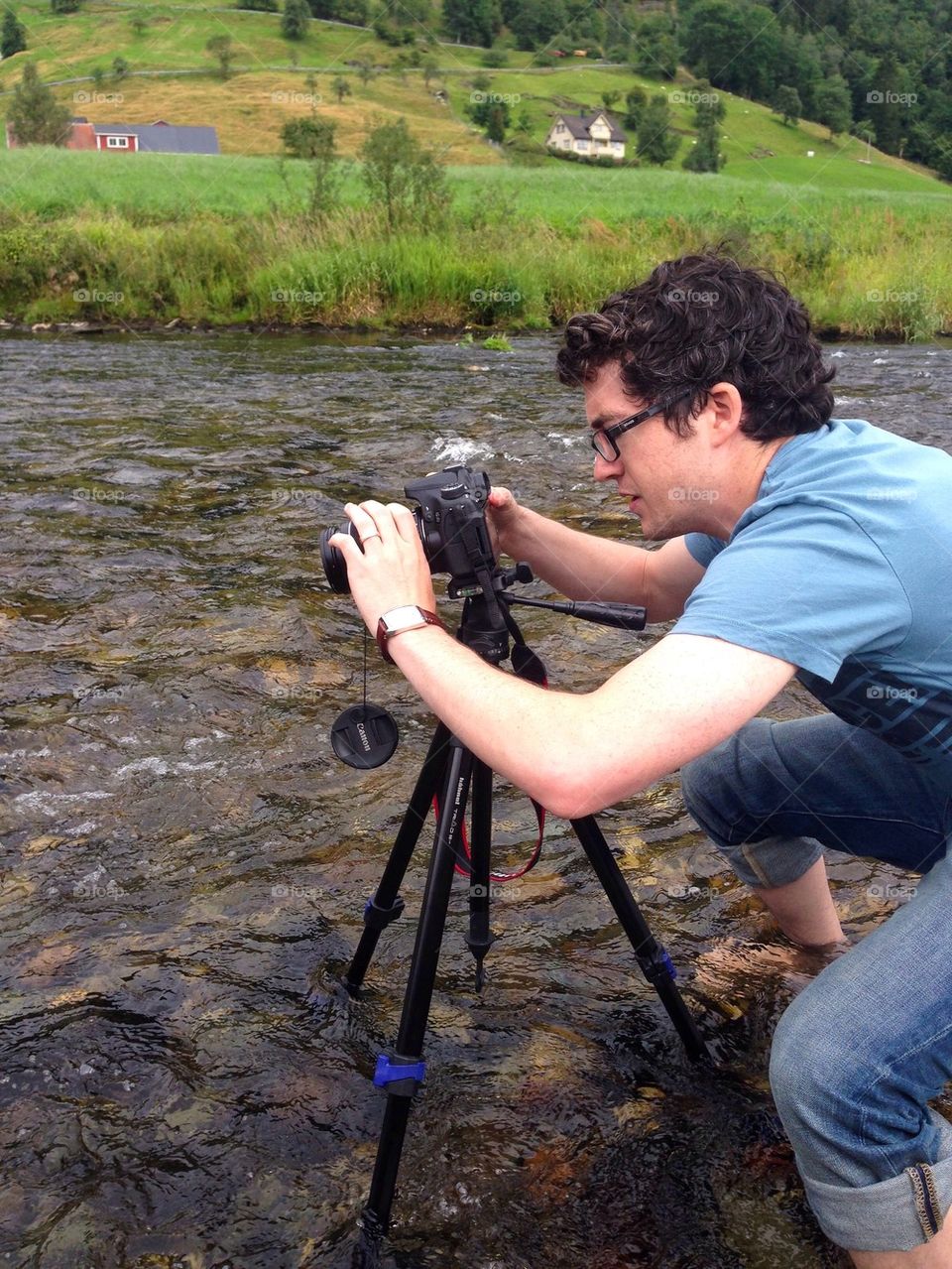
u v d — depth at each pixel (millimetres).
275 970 2264
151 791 2938
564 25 102938
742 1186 1784
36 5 137125
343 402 8164
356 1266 1625
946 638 1468
